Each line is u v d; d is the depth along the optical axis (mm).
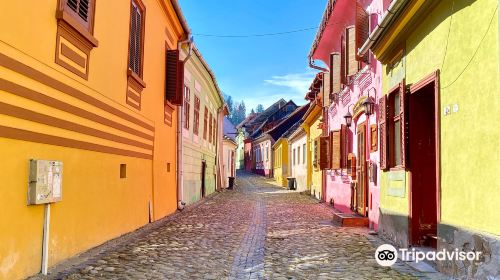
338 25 14969
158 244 8383
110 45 8117
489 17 5055
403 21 7547
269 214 14742
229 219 13008
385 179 9312
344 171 15039
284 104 64750
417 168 7805
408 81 7945
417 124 7898
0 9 4652
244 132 77438
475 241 5234
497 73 4859
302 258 7500
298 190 29656
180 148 14625
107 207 8109
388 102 8898
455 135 5922
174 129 14312
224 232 10367
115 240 8320
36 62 5426
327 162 17594
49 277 5508
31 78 5328
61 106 6160
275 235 10094
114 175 8469
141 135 10359
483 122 5176
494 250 4801
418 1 6711
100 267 6254
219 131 29734
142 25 10367
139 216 10250
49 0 5699
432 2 6609
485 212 5105
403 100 7949
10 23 4848
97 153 7582
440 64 6469
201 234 9906
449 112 6117
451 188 6020
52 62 5855
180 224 11398
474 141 5395
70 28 6227
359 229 10852
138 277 5898
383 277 6070
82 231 6996
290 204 18750
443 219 6254
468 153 5543
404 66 8172
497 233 4828
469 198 5504
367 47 9562
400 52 8367
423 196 7773
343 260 7258
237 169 75688
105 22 7820
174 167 14305
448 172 6125
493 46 4961
